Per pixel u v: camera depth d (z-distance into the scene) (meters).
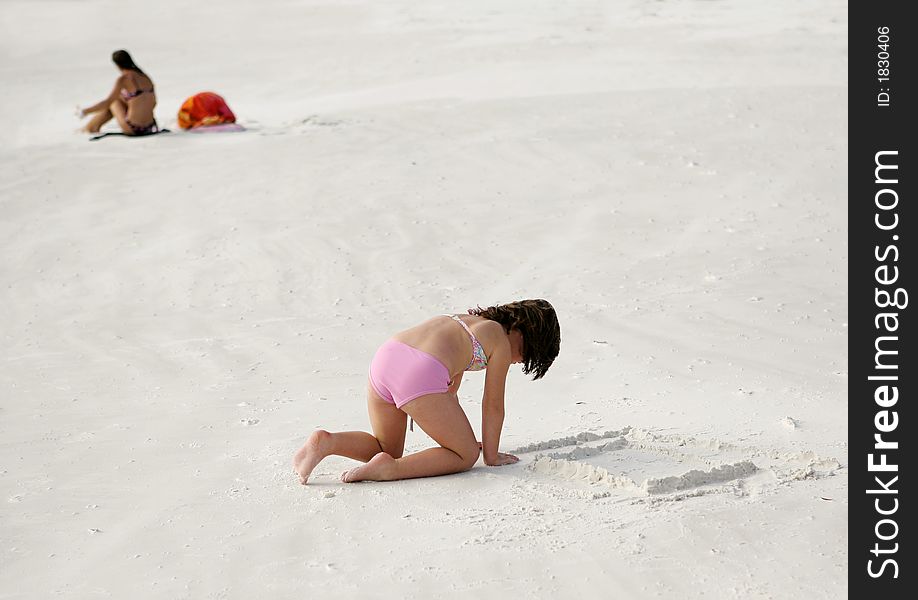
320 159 13.48
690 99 15.97
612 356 7.11
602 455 5.04
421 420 4.80
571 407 6.02
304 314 8.52
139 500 4.63
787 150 13.10
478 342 4.90
